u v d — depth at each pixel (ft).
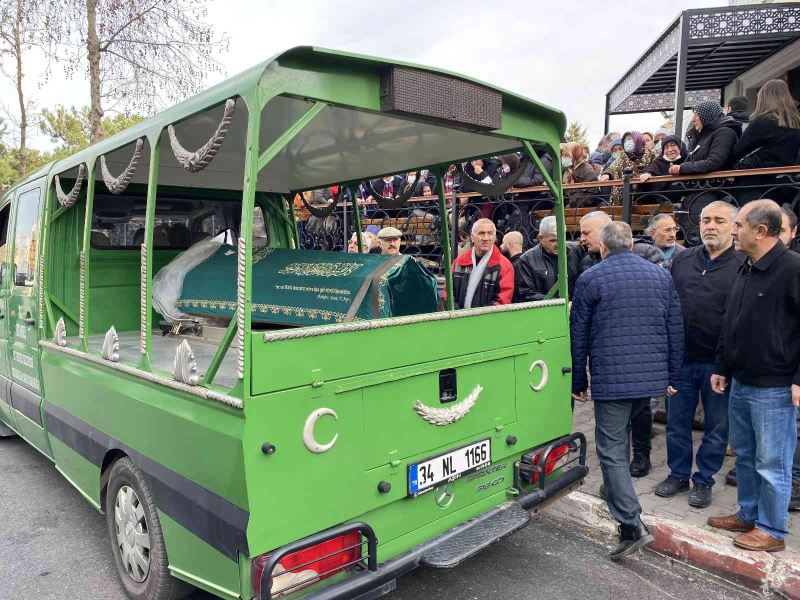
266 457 6.67
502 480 9.87
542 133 10.44
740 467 10.76
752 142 15.97
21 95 45.19
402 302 10.32
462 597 9.78
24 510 13.32
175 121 8.20
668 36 24.67
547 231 14.34
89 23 30.17
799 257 9.48
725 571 10.21
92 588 10.23
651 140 21.38
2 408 16.22
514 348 9.84
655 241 15.57
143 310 8.90
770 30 21.97
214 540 7.13
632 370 10.25
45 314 12.81
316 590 7.09
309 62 7.06
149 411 8.43
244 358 6.44
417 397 8.30
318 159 13.19
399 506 8.21
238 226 16.31
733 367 10.34
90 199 10.72
